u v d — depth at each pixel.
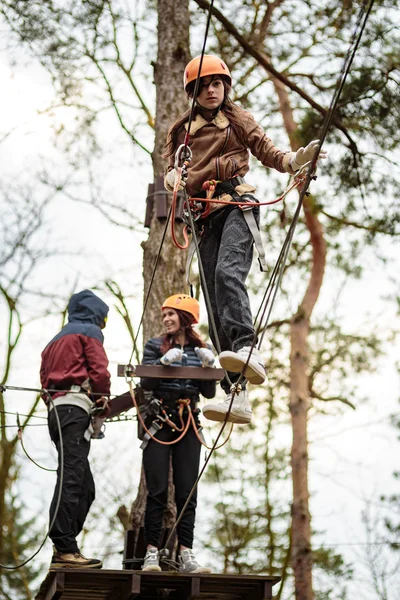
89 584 6.43
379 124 11.55
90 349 6.99
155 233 9.85
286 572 16.81
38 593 6.78
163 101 10.48
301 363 16.23
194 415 7.06
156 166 10.22
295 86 11.50
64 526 6.48
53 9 12.84
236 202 5.50
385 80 11.41
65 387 6.91
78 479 6.63
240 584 6.51
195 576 6.31
